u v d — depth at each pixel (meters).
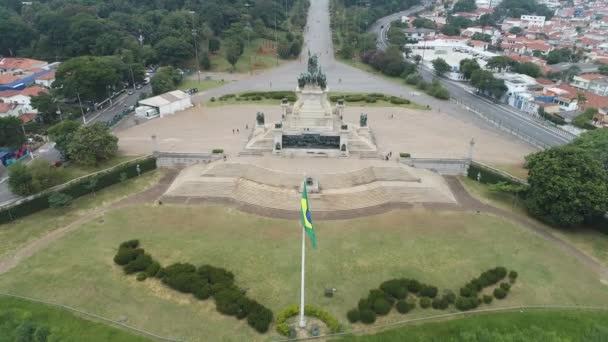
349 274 67.88
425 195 91.94
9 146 103.62
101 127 103.50
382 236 78.38
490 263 70.94
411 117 140.12
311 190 90.31
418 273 68.31
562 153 82.94
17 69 175.00
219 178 96.19
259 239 76.94
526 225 82.75
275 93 160.88
